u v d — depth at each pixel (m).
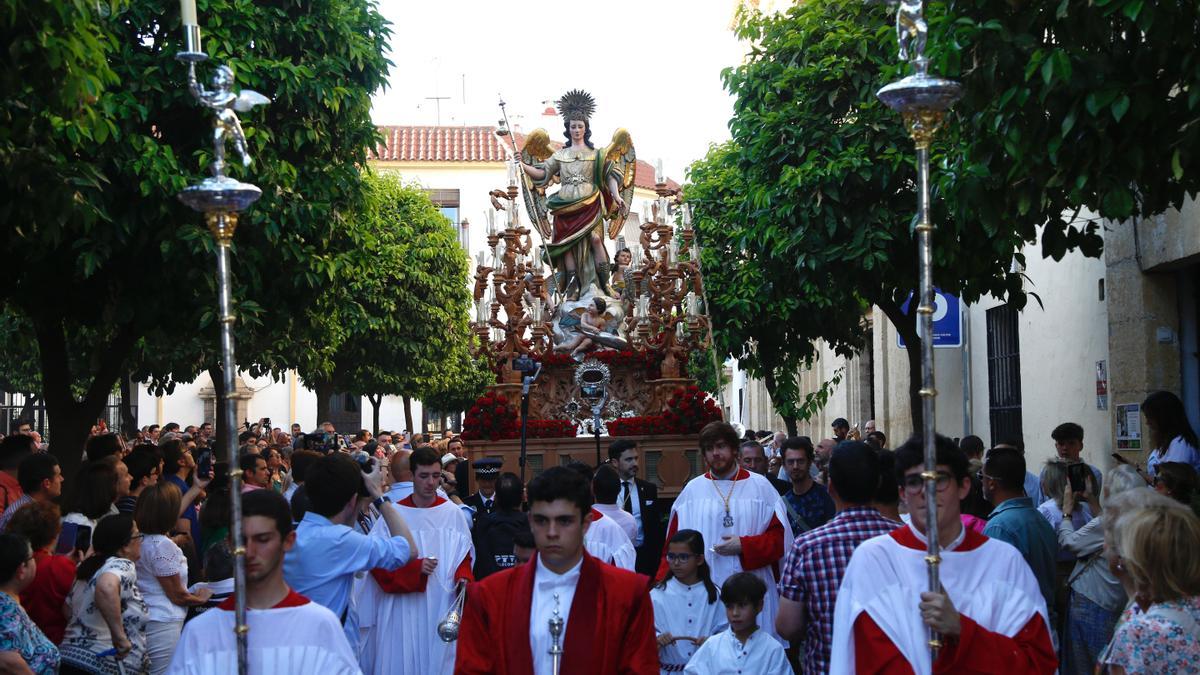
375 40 13.26
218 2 11.40
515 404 15.49
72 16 7.05
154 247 11.23
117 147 10.48
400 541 6.51
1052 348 14.27
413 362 31.00
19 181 8.44
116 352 12.27
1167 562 4.04
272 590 4.56
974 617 4.51
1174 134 6.71
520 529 8.17
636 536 9.79
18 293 11.44
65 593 6.96
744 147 13.71
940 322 12.15
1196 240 10.34
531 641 4.43
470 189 48.31
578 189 16.92
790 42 12.92
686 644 7.02
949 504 4.61
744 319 18.27
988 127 7.14
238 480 4.37
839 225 12.38
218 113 4.61
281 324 13.14
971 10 6.83
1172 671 3.96
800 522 8.56
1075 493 7.72
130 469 9.88
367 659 7.23
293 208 11.91
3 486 8.69
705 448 7.85
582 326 15.91
